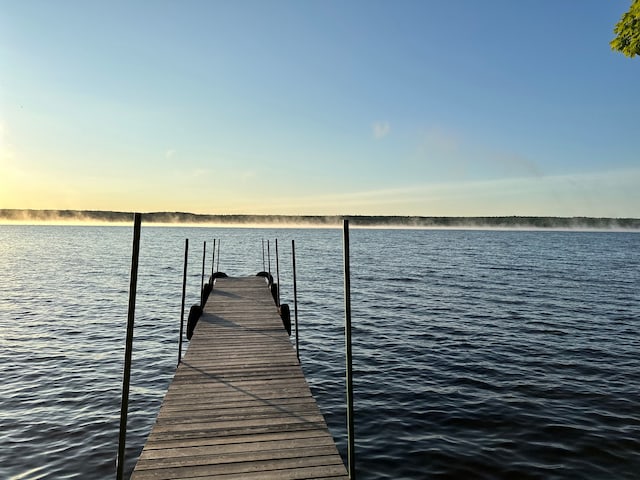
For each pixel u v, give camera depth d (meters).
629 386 11.59
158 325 19.88
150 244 95.00
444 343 16.22
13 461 8.03
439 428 9.13
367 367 13.43
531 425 9.21
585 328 18.62
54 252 68.50
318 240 127.88
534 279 36.22
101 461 8.05
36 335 17.59
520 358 14.21
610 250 87.50
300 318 21.00
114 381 12.43
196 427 5.74
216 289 17.95
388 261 54.91
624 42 5.96
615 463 7.69
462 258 60.59
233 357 8.95
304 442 5.36
